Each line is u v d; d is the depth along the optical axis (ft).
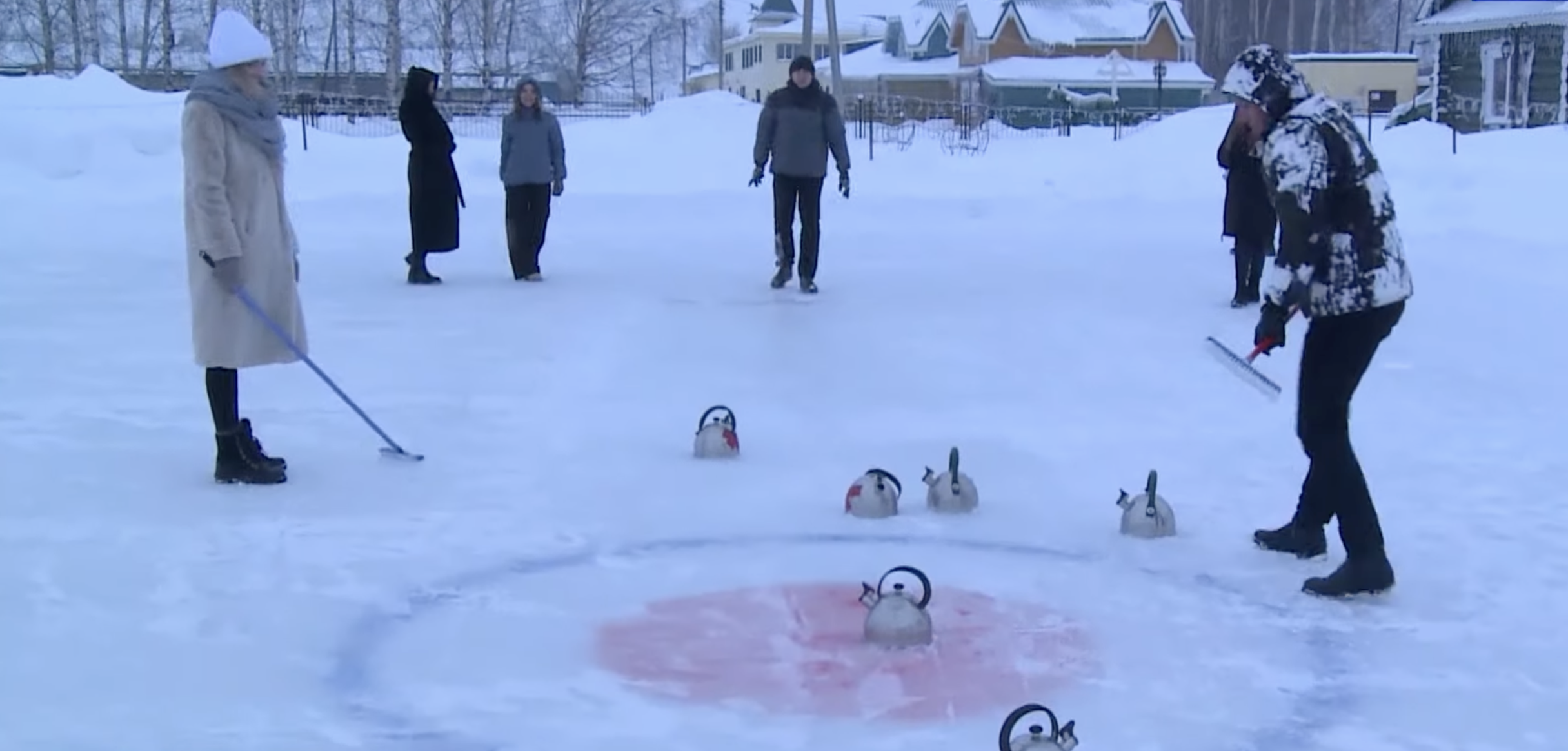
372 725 11.42
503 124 40.04
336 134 86.53
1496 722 11.71
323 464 19.86
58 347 29.32
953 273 43.09
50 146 64.95
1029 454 20.98
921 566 15.78
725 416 21.79
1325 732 11.46
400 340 30.27
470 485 18.88
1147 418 23.50
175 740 11.05
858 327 32.71
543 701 11.96
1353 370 14.66
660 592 14.83
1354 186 14.39
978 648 13.30
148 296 37.22
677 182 73.36
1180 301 37.47
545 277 41.57
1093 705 11.98
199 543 16.11
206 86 18.07
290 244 19.06
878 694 12.18
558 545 16.37
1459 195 58.08
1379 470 20.24
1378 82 148.46
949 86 186.50
